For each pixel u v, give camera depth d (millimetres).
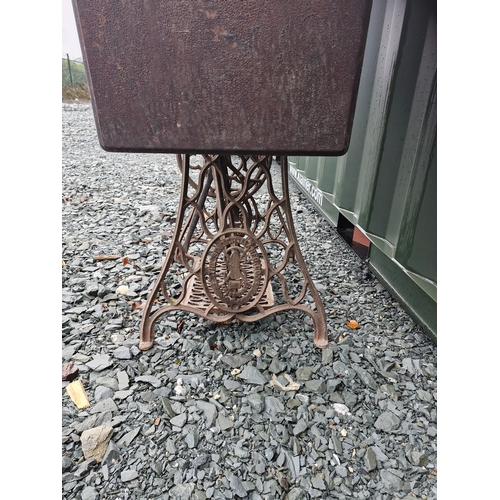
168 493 776
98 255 1861
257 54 728
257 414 973
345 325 1389
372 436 929
